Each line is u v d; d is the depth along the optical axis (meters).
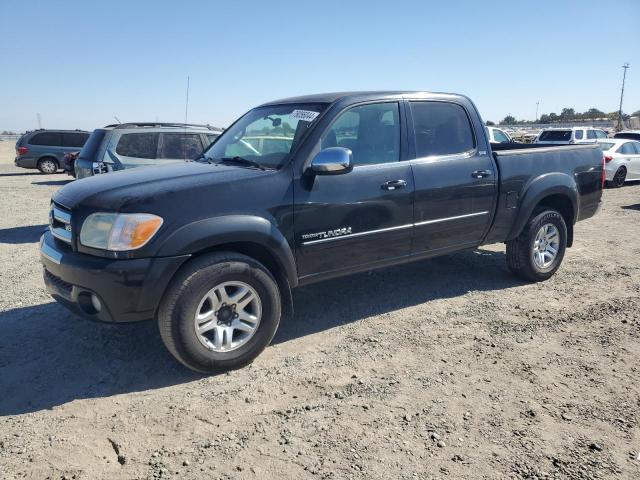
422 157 4.66
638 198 12.79
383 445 2.85
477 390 3.43
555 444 2.85
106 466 2.71
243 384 3.55
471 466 2.67
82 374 3.71
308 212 3.98
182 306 3.46
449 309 4.91
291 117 4.38
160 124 9.29
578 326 4.48
